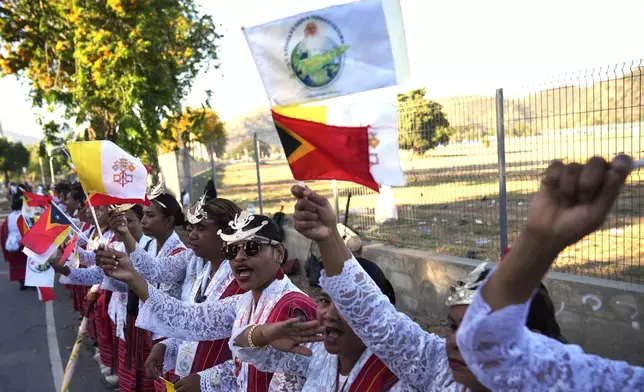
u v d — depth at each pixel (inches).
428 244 274.7
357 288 71.6
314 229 68.9
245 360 95.8
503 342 42.4
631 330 177.3
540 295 65.1
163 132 624.1
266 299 108.4
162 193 179.9
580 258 219.3
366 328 72.9
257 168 430.9
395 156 60.8
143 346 182.5
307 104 61.9
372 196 311.4
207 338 120.2
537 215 38.6
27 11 589.3
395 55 58.9
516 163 211.3
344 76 59.9
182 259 162.7
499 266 42.1
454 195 253.3
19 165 2679.6
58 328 330.0
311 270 296.7
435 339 76.8
